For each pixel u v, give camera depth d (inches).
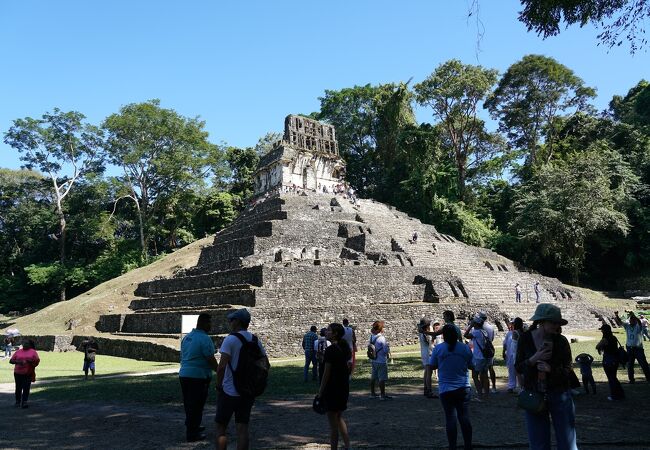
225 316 895.1
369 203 1828.2
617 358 417.4
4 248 2388.0
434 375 573.9
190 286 1280.8
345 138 2576.3
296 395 470.3
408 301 1123.3
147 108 2133.4
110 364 873.5
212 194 2452.0
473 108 2150.6
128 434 329.7
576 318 1223.5
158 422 360.8
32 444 313.7
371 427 334.0
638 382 505.7
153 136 2182.6
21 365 454.0
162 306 1246.9
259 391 251.0
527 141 2401.6
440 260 1413.6
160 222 2486.5
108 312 1414.9
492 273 1424.7
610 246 1708.9
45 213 2308.1
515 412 377.7
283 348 841.5
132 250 2244.1
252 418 369.7
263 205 1691.7
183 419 370.0
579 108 2267.5
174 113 2191.2
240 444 243.6
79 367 836.6
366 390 486.0
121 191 2174.0
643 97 2219.5
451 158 2399.1
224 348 253.9
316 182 1941.4
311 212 1524.4
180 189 2293.3
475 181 2432.3
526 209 1721.2
